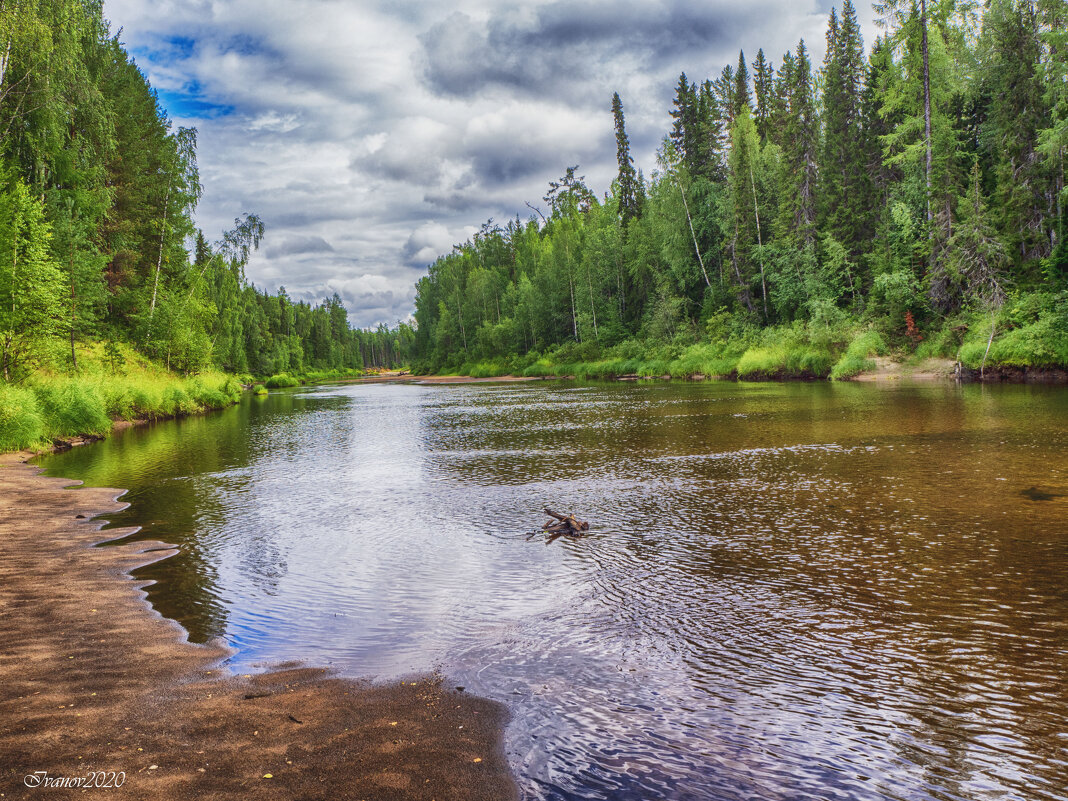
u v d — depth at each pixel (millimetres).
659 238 70750
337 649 6430
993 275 36625
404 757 4438
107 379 31938
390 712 5117
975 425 19391
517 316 96188
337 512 12531
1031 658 5785
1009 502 10953
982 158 44250
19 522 11914
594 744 4629
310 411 40312
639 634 6590
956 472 13383
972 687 5336
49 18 28719
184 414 38250
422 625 7000
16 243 24312
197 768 4262
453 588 8133
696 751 4520
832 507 11250
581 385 57188
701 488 13242
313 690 5523
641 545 9625
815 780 4172
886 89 46406
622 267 77875
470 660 6102
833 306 46750
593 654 6156
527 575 8523
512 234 120375
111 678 5754
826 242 49156
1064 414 20750
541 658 6109
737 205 59062
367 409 40219
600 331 77625
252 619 7266
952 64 43750
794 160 53938
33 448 21359
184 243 53406
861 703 5141
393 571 8852
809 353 45562
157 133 52500
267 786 4051
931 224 41500
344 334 195625
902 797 3982
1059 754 4402
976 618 6645
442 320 120062
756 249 56062
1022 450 15289
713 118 68062
